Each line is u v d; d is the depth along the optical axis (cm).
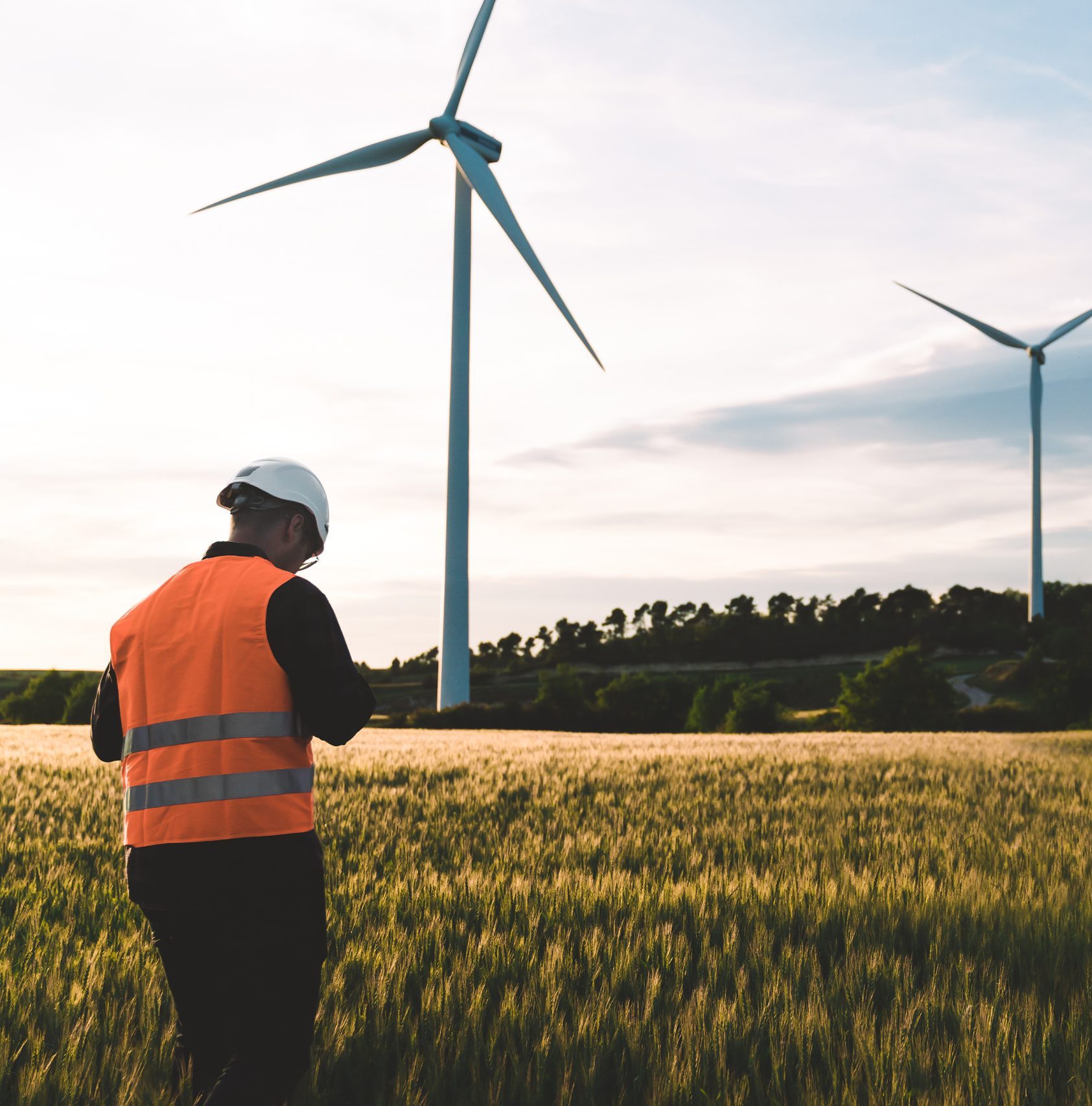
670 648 16762
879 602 17662
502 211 3978
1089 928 450
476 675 15475
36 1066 274
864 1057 290
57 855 621
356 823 795
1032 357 8769
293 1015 234
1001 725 7775
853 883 532
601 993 339
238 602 239
